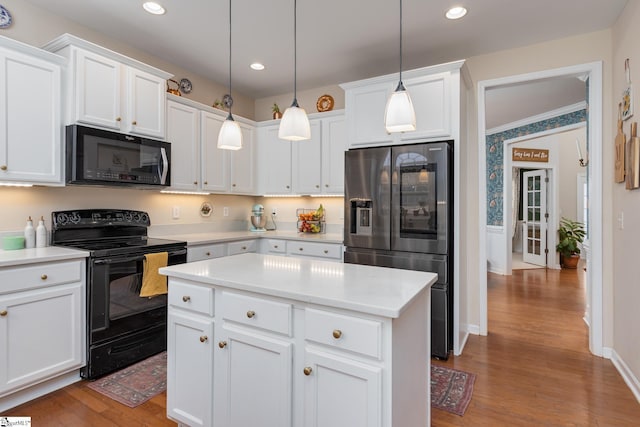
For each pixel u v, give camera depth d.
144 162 2.80
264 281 1.53
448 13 2.54
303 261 2.03
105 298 2.35
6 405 1.97
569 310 3.93
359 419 1.23
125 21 2.69
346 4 2.44
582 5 2.42
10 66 2.13
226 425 1.57
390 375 1.19
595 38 2.77
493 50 3.12
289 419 1.39
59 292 2.14
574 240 6.44
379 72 3.65
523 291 4.79
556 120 4.93
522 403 2.07
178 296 1.73
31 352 2.03
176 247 2.86
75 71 2.39
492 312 3.86
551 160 6.55
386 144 3.00
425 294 1.58
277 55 3.26
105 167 2.52
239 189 3.91
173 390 1.75
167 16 2.62
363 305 1.20
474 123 3.23
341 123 3.62
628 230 2.35
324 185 3.73
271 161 4.09
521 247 8.03
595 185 2.76
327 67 3.53
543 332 3.26
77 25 2.72
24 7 2.44
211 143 3.56
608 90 2.73
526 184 7.12
